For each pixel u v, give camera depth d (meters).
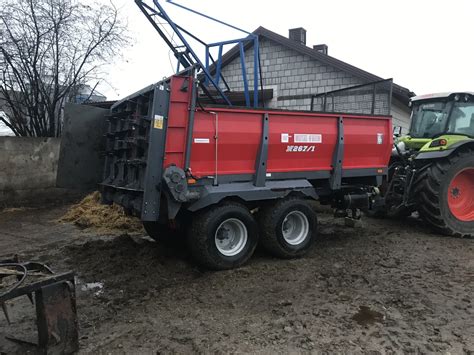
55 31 10.70
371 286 4.21
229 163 4.80
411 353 2.92
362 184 6.29
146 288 4.18
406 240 6.00
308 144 5.31
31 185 9.27
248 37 6.16
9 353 2.86
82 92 12.13
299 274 4.58
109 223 7.13
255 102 6.18
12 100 10.88
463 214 6.57
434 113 7.13
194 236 4.55
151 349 2.99
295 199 5.17
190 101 4.38
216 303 3.81
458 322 3.39
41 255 5.39
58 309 2.79
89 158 5.68
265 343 3.06
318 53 11.67
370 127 5.93
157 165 4.25
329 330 3.25
